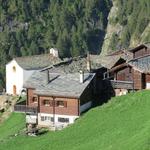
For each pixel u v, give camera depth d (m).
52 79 134.00
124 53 166.88
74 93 126.81
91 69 140.00
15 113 146.75
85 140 107.75
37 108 131.75
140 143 90.56
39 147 111.25
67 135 113.44
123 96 124.19
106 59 163.75
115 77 134.12
